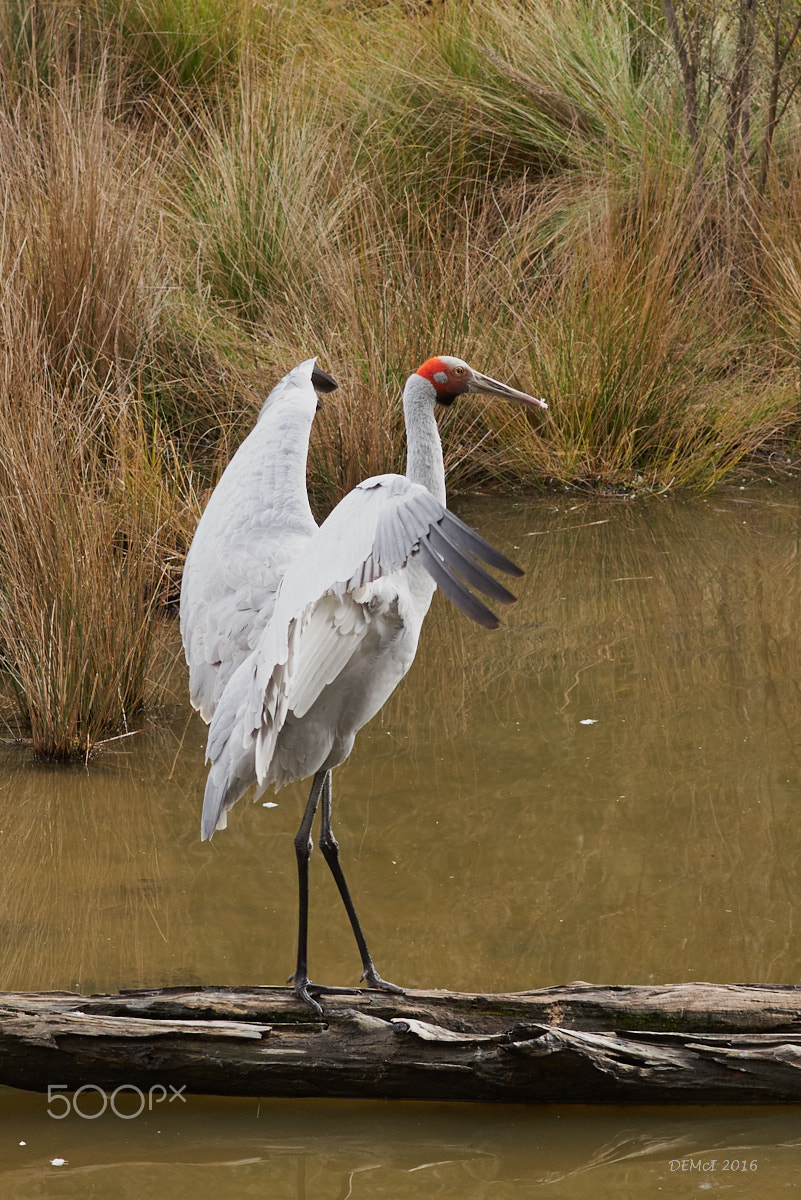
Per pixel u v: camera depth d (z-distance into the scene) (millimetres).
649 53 19281
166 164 17812
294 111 17812
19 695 10258
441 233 17516
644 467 15172
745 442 15195
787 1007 6328
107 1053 6332
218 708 6336
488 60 19188
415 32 20094
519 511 14414
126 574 10562
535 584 12594
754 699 10266
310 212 16578
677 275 16375
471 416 15273
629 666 10914
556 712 10188
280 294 16078
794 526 13719
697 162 17438
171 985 7121
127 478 12555
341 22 21219
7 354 12156
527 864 8242
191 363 15258
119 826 8797
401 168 18422
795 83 17828
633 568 12875
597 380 14953
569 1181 5984
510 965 7250
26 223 14141
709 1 18141
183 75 19875
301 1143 6223
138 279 14867
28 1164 6086
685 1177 5965
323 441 14070
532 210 17516
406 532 5070
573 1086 6242
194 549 7027
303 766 6727
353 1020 6316
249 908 7891
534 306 16031
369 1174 6039
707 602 12062
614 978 7117
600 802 8922
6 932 7594
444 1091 6316
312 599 5305
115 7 20000
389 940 7508
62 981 7152
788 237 16719
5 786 9281
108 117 18516
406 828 8664
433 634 11789
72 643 9758
